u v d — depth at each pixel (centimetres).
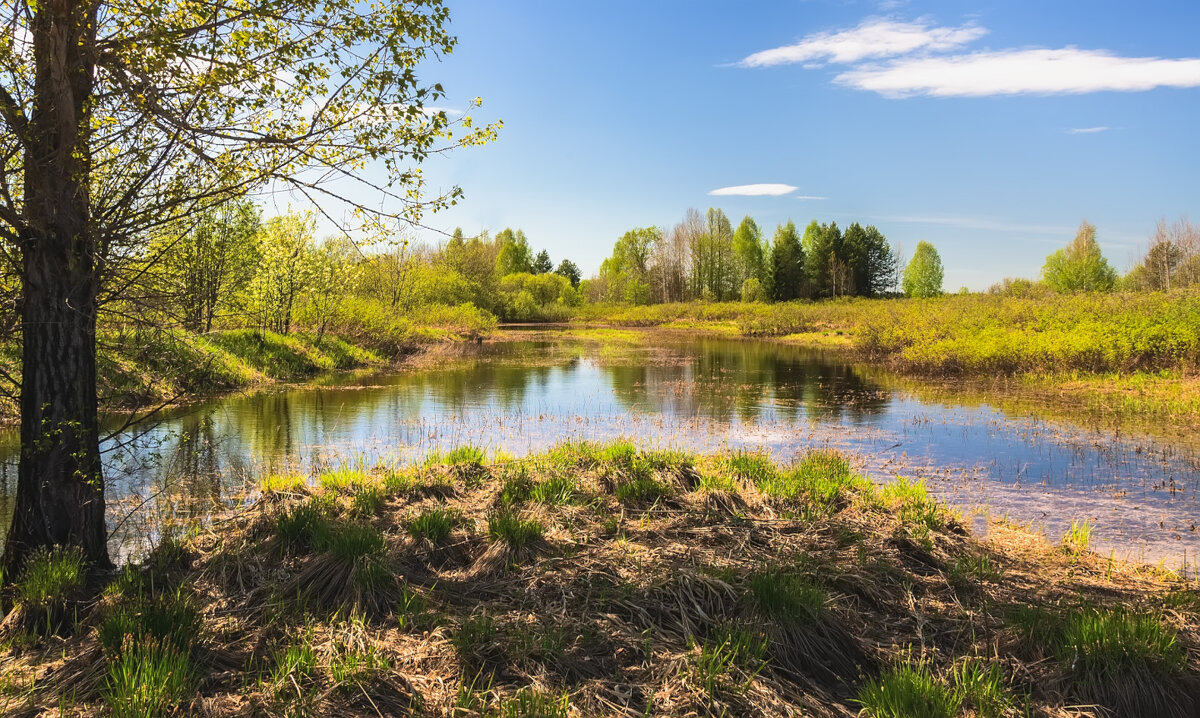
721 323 5000
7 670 346
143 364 1177
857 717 326
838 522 595
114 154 445
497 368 2172
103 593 421
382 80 434
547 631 378
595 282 7969
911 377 1936
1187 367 1606
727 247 7225
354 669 335
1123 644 350
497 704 318
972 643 388
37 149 421
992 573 489
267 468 847
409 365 2239
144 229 448
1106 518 681
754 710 317
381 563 436
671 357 2608
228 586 443
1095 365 1747
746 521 591
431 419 1236
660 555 493
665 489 666
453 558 496
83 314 441
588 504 627
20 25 402
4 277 451
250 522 552
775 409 1392
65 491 446
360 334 2419
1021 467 896
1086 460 927
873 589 445
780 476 753
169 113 403
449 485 685
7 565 443
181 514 652
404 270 3562
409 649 364
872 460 948
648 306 6322
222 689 331
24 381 442
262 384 1642
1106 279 5412
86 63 414
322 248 2130
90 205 448
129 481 774
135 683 312
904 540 538
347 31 427
